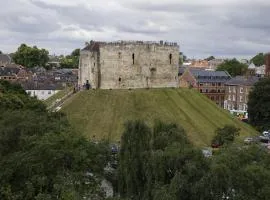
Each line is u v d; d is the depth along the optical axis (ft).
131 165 208.74
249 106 498.69
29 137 204.54
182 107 391.86
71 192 167.53
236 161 178.60
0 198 179.73
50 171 189.26
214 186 173.47
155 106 385.91
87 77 423.23
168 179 194.08
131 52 411.34
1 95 321.32
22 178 192.75
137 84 415.23
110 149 250.78
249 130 396.78
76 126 354.74
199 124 369.91
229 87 652.07
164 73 424.87
